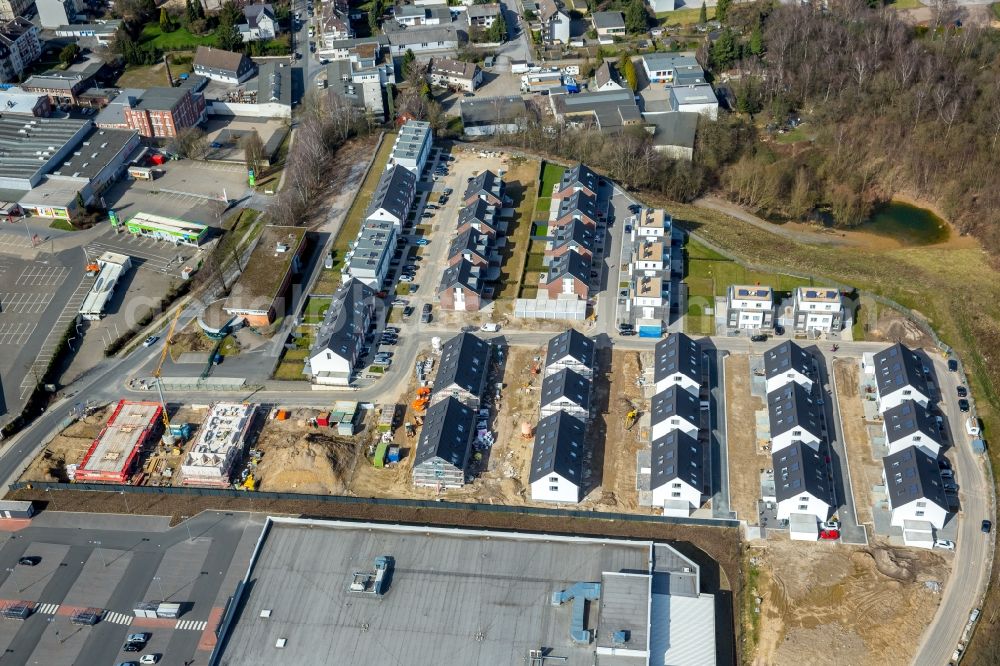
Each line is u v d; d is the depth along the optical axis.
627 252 193.75
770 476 144.12
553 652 117.50
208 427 154.25
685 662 116.94
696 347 164.75
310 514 141.88
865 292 180.62
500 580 127.19
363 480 147.38
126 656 123.50
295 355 173.00
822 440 149.25
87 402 165.38
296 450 148.75
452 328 176.62
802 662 120.38
